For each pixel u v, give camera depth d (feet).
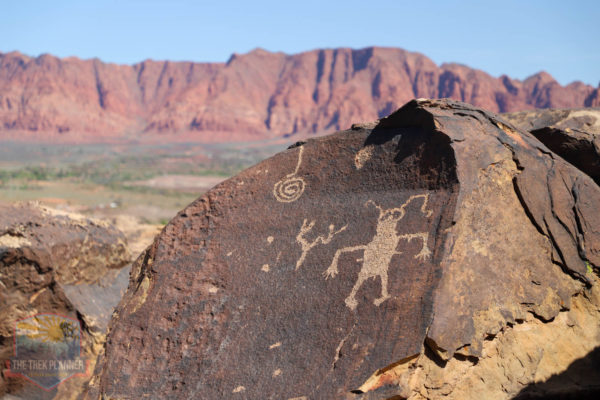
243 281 17.99
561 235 18.42
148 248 20.92
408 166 18.07
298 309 16.58
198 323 17.51
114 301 28.86
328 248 17.65
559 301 17.70
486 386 15.67
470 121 18.34
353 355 14.76
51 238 26.89
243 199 20.15
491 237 17.06
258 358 15.98
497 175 18.06
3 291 24.82
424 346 14.73
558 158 19.62
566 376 16.81
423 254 15.97
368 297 15.83
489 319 15.85
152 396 16.37
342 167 19.42
